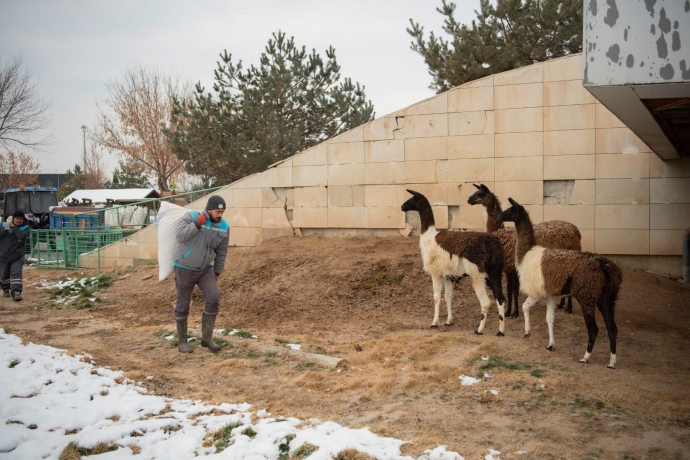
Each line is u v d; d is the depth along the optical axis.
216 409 5.07
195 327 8.67
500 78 11.49
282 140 22.56
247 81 24.23
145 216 21.09
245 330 8.67
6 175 44.16
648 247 10.68
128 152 38.88
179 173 42.34
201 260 7.04
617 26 5.05
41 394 5.30
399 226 12.52
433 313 9.09
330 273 10.84
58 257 18.72
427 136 12.15
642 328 8.02
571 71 10.99
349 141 12.89
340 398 5.48
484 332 7.85
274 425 4.57
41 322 9.55
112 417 4.84
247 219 14.19
